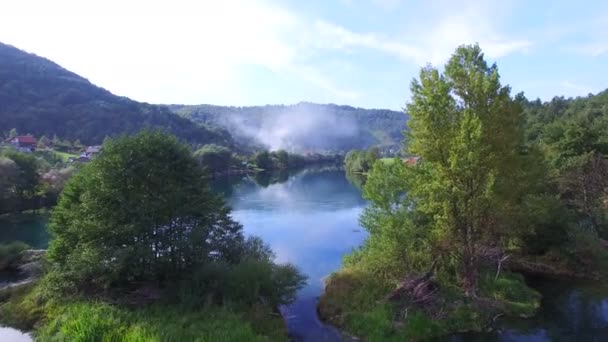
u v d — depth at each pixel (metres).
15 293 29.64
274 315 26.12
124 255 25.06
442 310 25.56
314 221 66.44
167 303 25.05
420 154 27.05
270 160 195.00
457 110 26.30
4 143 131.62
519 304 26.97
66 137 176.50
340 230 59.31
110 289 26.70
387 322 24.09
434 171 26.80
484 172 25.03
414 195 27.80
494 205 25.66
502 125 25.12
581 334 23.72
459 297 26.89
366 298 27.22
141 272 26.86
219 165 165.88
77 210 28.03
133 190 27.83
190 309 24.20
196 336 20.64
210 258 28.56
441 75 26.30
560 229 36.28
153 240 27.30
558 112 134.38
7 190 71.00
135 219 26.70
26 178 74.81
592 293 29.97
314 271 38.88
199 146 190.88
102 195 27.20
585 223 42.31
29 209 74.31
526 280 32.69
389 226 27.94
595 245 34.97
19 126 172.25
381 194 29.66
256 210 77.94
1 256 38.78
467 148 23.89
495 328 24.47
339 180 142.50
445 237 27.23
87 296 25.78
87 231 26.23
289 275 27.89
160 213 27.39
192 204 28.70
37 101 199.38
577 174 44.50
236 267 27.12
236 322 22.64
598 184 43.25
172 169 29.39
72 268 25.64
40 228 60.09
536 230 36.44
